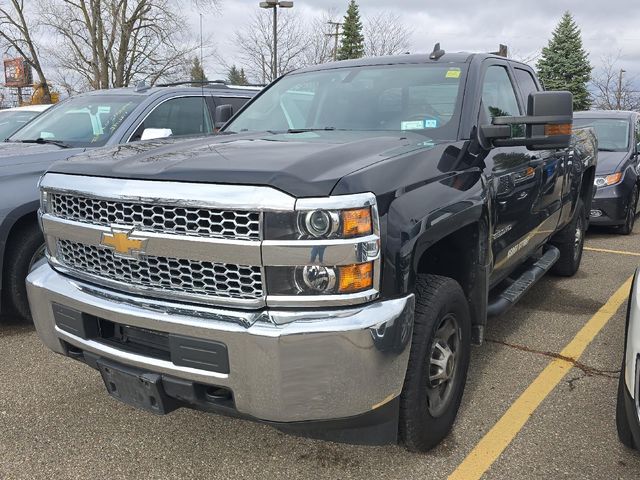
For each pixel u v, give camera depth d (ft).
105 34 90.43
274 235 6.94
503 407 10.90
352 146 8.68
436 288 8.75
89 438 9.97
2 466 9.18
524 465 9.11
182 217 7.43
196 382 7.57
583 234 20.08
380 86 12.30
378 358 7.25
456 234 9.98
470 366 12.72
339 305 7.12
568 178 16.44
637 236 27.91
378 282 7.32
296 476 8.89
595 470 8.98
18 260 14.08
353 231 7.03
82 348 8.70
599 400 11.18
